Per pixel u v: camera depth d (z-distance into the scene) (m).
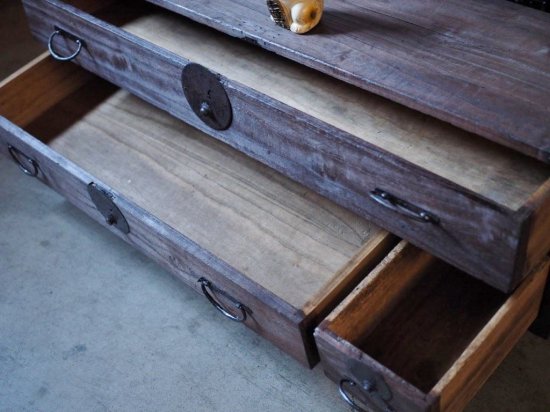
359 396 1.12
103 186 1.34
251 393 1.31
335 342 1.02
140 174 1.49
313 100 1.24
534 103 0.99
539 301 1.20
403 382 0.96
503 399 1.24
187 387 1.34
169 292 1.49
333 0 1.24
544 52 1.07
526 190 1.01
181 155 1.51
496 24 1.13
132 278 1.52
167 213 1.41
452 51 1.09
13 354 1.43
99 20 1.39
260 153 1.24
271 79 1.30
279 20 1.18
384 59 1.10
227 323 1.42
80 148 1.57
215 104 1.24
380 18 1.18
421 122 1.16
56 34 1.53
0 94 1.57
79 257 1.58
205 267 1.19
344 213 1.32
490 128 0.96
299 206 1.35
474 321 1.19
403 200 1.03
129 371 1.37
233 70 1.33
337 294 1.13
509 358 1.29
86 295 1.51
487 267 0.98
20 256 1.60
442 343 1.18
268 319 1.15
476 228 0.95
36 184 1.75
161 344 1.41
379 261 1.20
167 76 1.31
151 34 1.46
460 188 0.93
